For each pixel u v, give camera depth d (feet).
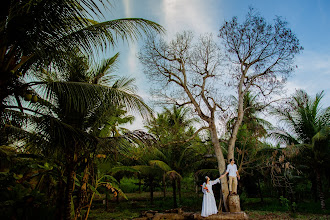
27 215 22.57
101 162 31.30
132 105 19.74
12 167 29.71
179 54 50.98
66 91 17.16
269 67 49.73
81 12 13.09
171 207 56.03
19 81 16.96
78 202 27.71
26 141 17.61
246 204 60.23
